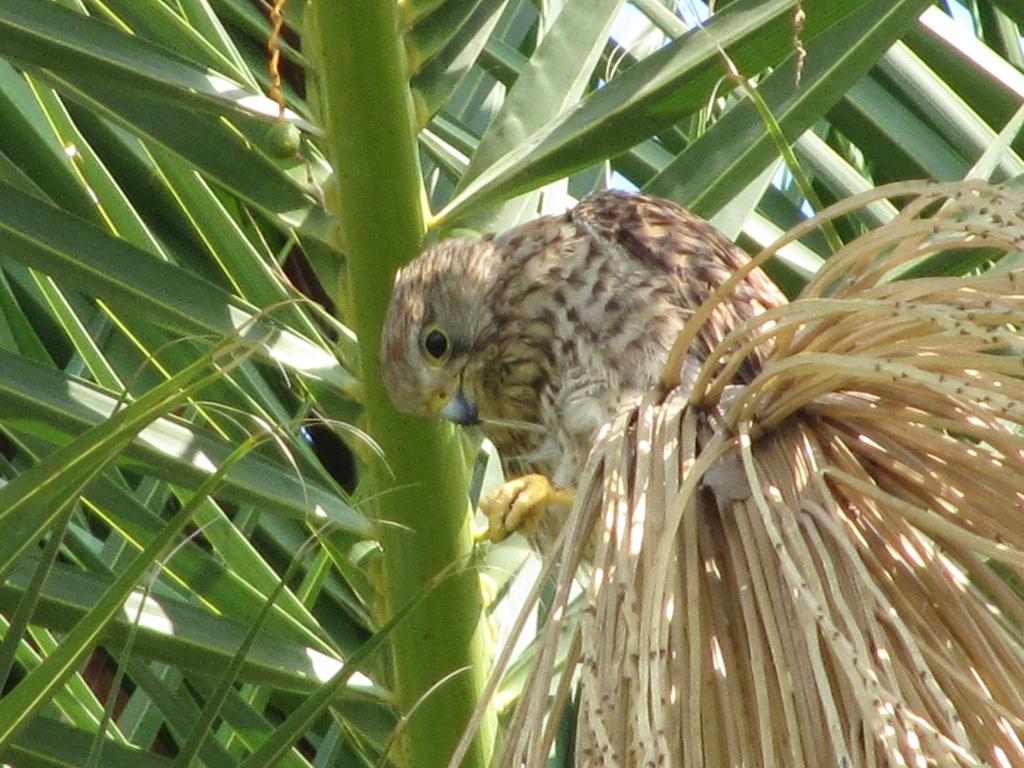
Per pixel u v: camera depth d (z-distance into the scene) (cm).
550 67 769
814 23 702
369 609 746
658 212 884
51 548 546
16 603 661
